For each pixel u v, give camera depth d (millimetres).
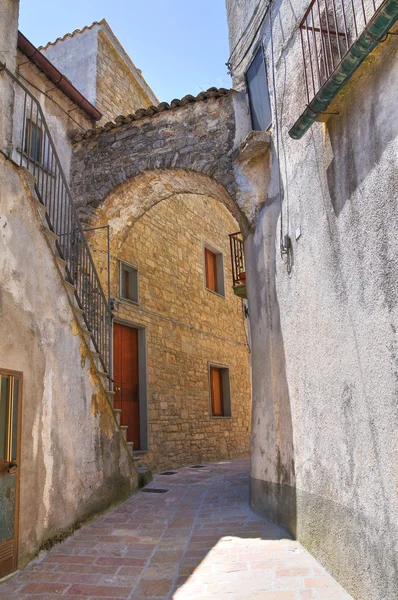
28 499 3641
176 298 10117
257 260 5344
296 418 4121
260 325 5191
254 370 5340
